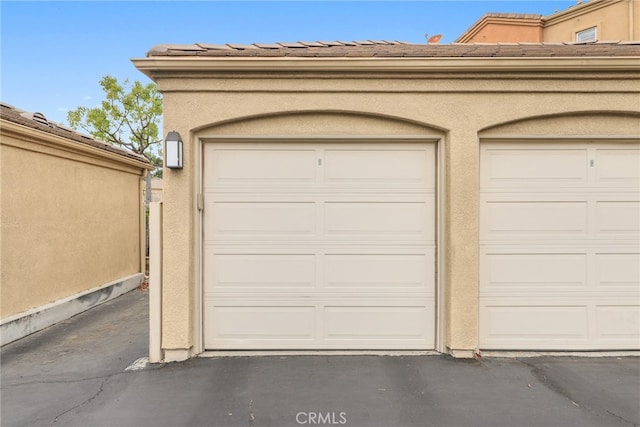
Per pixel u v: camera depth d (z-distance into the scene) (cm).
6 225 538
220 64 423
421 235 464
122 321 639
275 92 442
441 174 455
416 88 441
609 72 437
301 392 373
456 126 443
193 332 452
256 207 462
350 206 464
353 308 464
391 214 464
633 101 444
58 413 343
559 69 431
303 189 463
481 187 459
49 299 623
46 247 619
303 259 463
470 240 443
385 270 464
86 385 395
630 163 461
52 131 607
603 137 454
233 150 460
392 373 411
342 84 440
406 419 330
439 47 450
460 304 444
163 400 361
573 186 461
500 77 439
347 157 464
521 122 452
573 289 461
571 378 401
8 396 375
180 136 434
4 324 521
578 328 462
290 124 455
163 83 433
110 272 820
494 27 1321
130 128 1559
